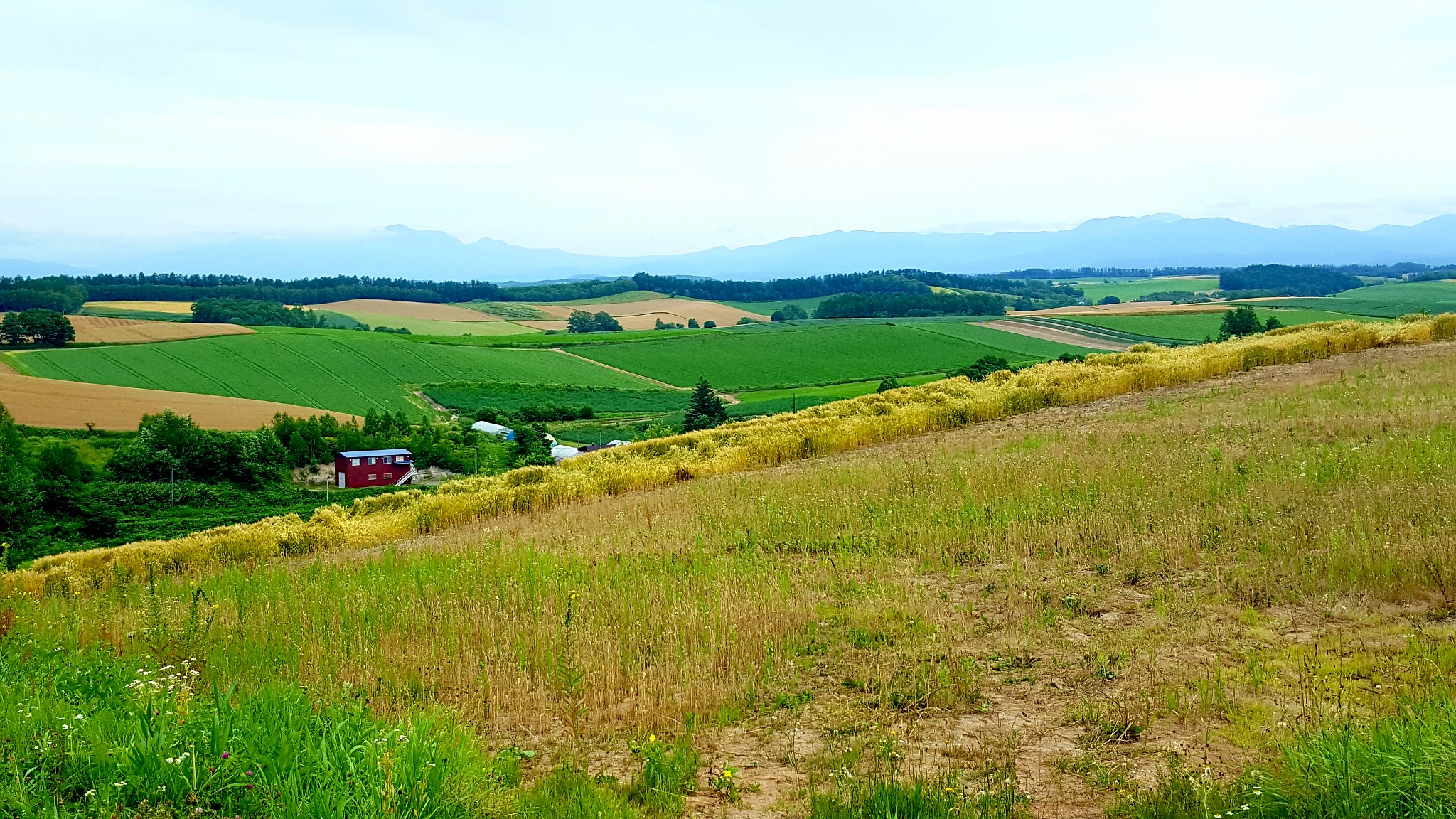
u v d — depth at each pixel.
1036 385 27.42
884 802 5.68
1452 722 5.59
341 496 63.09
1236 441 16.75
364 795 5.53
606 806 6.01
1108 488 14.08
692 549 14.01
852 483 17.27
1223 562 10.57
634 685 8.61
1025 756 6.66
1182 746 6.57
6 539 46.84
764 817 6.04
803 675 8.62
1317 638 8.21
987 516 13.62
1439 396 18.48
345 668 9.56
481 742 7.12
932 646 8.82
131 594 15.46
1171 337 127.69
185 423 65.38
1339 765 5.36
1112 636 8.77
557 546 15.32
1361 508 11.30
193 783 5.62
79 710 7.24
